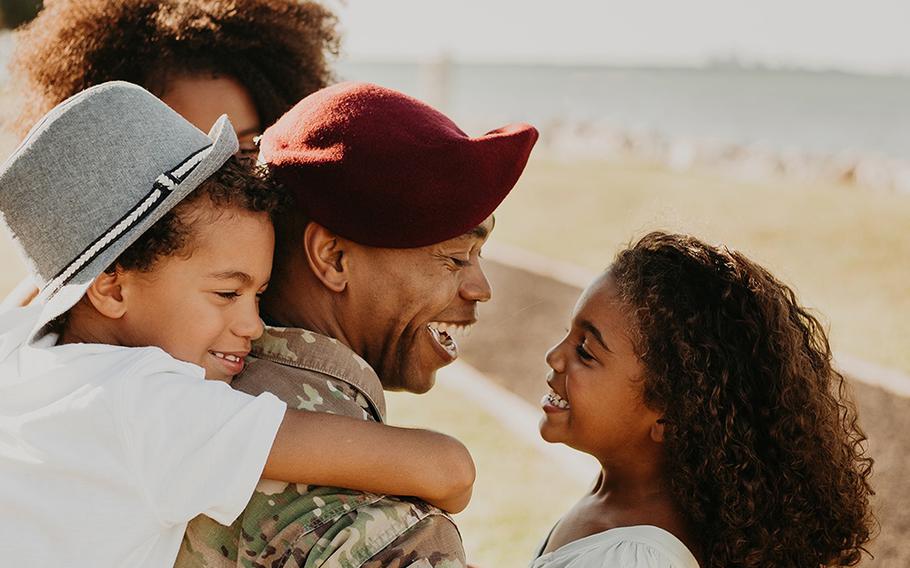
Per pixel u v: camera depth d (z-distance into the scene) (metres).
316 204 1.46
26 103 2.92
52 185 1.39
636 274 1.91
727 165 19.73
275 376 1.50
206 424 1.35
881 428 4.93
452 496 1.48
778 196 14.12
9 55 2.95
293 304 1.58
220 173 1.46
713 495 1.84
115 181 1.39
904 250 9.98
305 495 1.40
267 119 3.00
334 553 1.35
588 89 77.69
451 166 1.43
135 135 1.41
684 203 13.55
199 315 1.46
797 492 1.86
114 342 1.49
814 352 2.00
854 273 9.05
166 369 1.40
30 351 1.44
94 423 1.34
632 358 1.87
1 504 1.34
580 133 24.80
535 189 15.72
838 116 58.47
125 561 1.34
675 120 54.75
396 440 1.43
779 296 1.91
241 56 2.94
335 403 1.49
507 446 5.23
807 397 1.87
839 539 1.96
